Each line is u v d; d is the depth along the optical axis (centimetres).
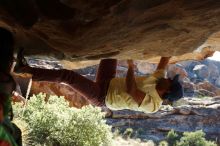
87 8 320
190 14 343
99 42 420
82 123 1875
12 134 208
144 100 565
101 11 327
